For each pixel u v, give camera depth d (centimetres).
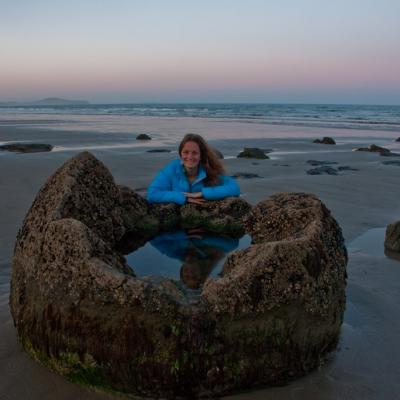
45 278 260
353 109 8638
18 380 263
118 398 247
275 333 250
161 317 236
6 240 534
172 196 415
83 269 246
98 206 341
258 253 258
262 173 1107
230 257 283
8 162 1207
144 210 404
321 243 273
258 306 244
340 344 312
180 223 413
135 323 237
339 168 1202
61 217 293
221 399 248
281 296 248
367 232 602
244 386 251
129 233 385
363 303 386
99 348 242
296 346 258
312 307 258
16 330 313
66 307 249
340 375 276
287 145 1900
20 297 279
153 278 264
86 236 257
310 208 315
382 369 286
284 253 254
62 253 255
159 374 238
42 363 270
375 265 480
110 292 238
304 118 4659
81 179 333
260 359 249
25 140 2025
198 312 237
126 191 399
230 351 242
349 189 894
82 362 247
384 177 1045
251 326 244
